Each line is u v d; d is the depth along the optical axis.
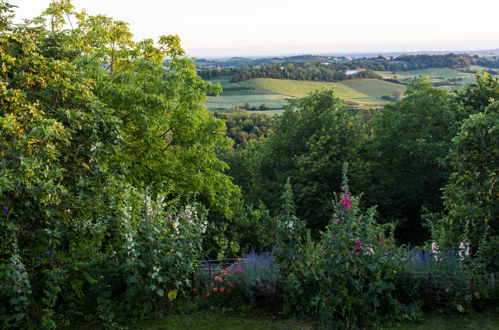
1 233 5.41
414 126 27.00
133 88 13.39
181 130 16.14
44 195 5.55
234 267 6.62
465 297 5.76
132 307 5.84
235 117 78.06
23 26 9.66
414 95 27.42
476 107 25.78
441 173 24.61
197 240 6.50
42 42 9.99
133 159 14.44
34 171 5.61
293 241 6.02
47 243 5.84
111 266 5.93
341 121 29.14
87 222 6.20
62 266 5.68
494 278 5.99
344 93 141.12
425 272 6.07
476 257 6.85
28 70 8.05
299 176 26.59
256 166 31.34
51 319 5.34
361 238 5.68
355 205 5.79
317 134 28.72
